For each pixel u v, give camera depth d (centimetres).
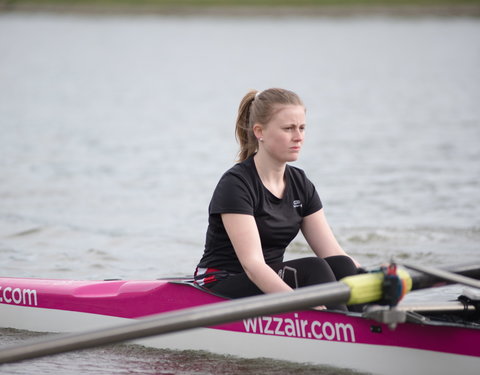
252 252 1623
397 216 3300
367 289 1412
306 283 1662
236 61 13875
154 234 3061
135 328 1303
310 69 12456
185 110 8031
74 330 1959
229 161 4869
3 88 10056
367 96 8950
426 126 6450
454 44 15612
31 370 1727
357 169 4475
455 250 2794
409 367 1566
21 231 3089
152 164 4753
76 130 6444
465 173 4312
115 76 11838
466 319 1666
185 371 1708
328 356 1648
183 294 1770
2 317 2058
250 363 1736
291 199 1716
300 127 1652
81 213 3416
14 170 4484
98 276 2508
